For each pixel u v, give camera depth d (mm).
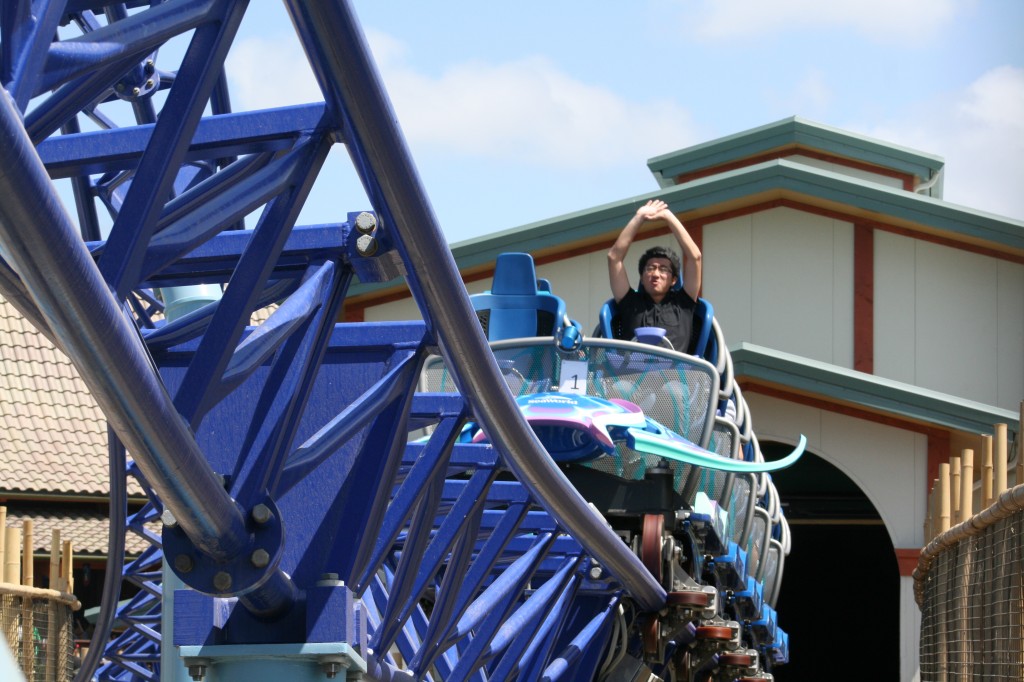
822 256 24516
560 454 10648
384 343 5824
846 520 28297
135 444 3779
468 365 5770
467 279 25453
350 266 5191
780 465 10289
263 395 4867
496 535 8492
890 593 36281
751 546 13953
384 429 5629
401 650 8938
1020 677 9680
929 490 22047
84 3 3822
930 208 23812
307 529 5453
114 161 4523
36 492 24000
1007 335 23875
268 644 5051
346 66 3975
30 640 12492
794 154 27375
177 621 5031
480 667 8773
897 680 35938
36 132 3695
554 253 25094
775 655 17422
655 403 10945
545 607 9625
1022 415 10203
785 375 22406
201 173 7738
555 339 10953
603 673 10773
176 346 5496
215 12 3887
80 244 3217
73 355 3459
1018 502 9680
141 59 3928
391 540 6281
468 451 7660
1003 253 24016
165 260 4070
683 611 10711
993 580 10820
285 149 4531
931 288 24188
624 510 10773
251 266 4371
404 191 4531
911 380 24016
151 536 13258
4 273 3600
